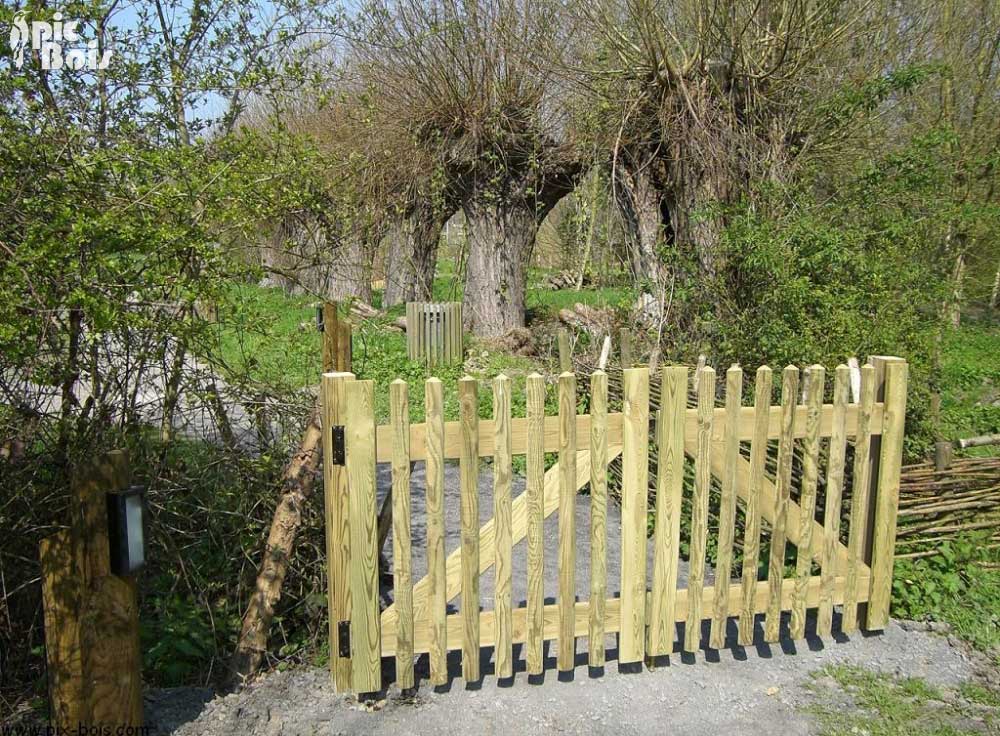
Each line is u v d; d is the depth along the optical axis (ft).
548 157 45.14
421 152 43.93
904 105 44.78
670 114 32.63
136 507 9.07
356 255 22.36
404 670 11.30
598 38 35.86
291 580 13.83
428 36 42.24
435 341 40.86
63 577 9.02
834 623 14.06
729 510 12.30
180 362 13.34
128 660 9.34
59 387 12.32
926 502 15.60
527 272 50.03
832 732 11.04
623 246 36.42
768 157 31.50
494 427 11.14
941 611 14.35
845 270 23.40
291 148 15.44
